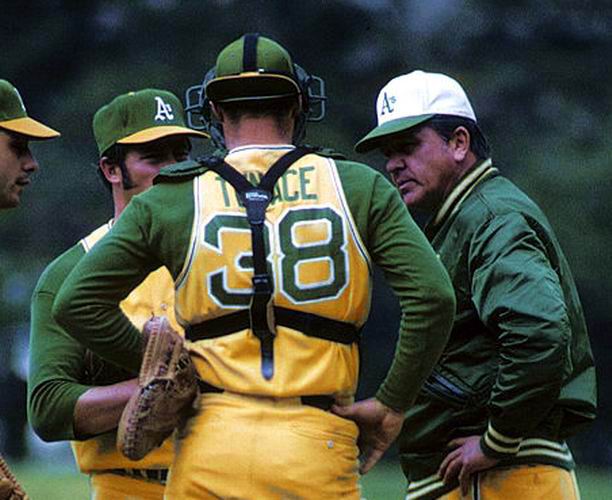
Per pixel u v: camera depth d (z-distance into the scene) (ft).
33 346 60.64
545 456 62.59
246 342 51.62
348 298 52.13
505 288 60.90
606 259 331.57
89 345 53.16
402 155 65.10
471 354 62.64
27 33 384.47
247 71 53.26
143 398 51.39
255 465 50.83
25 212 335.26
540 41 378.73
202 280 51.98
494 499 62.23
